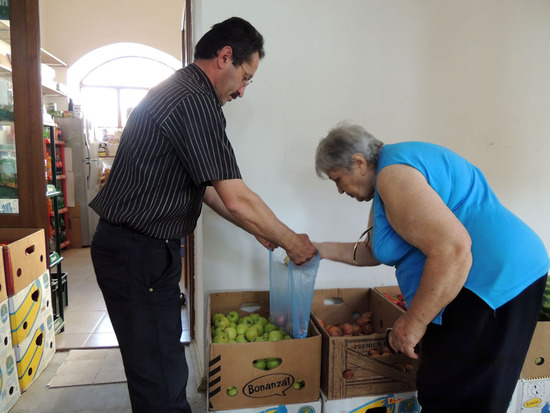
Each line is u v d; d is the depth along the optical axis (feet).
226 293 6.20
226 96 4.37
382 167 3.64
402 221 3.39
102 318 9.43
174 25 18.70
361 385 5.07
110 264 4.11
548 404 5.45
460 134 6.82
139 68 20.06
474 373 3.58
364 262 5.22
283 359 4.83
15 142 7.27
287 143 6.26
